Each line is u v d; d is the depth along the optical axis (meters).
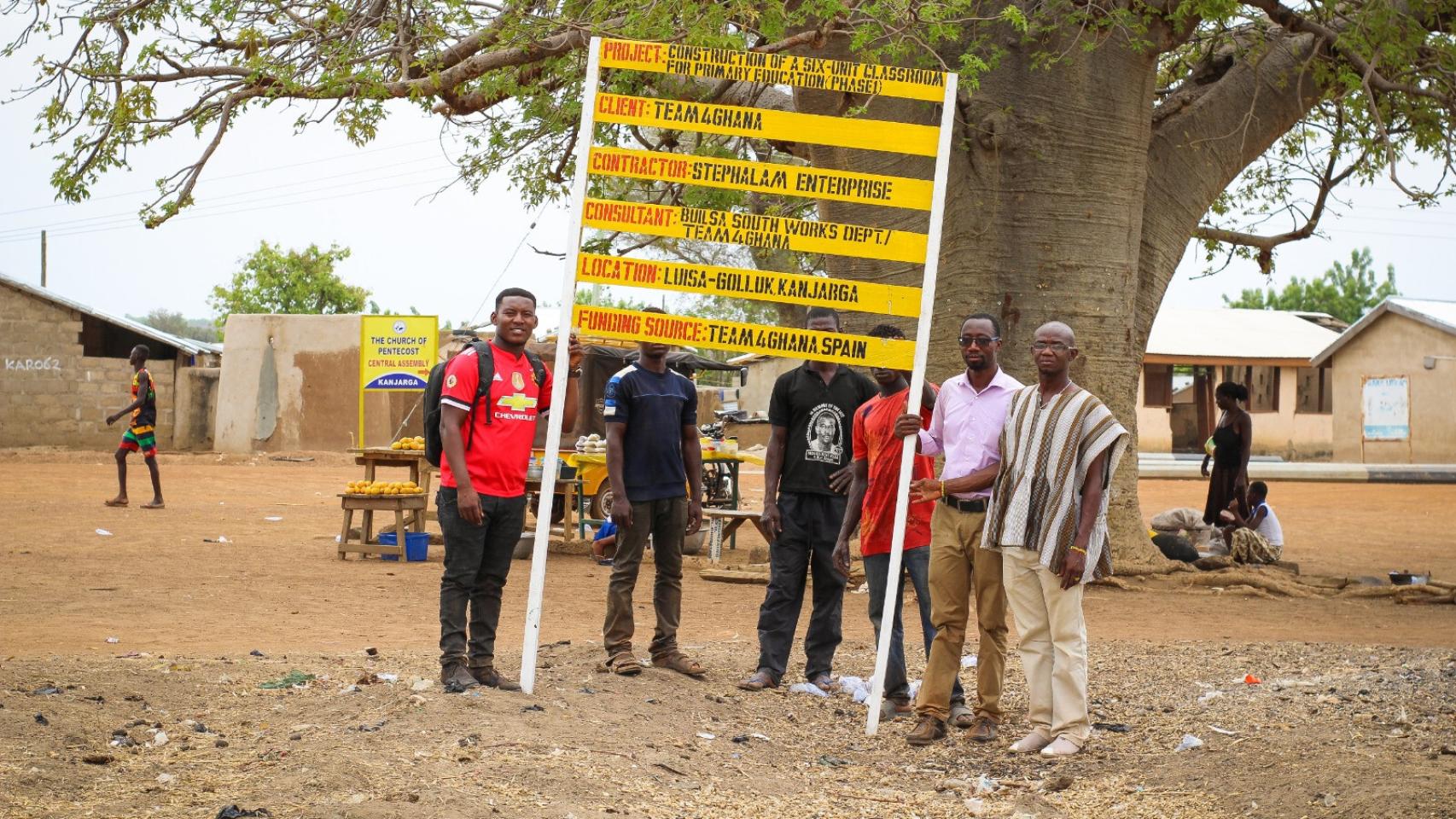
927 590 6.97
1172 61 16.25
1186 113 14.07
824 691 7.42
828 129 6.84
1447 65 13.59
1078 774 5.88
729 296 6.88
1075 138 12.53
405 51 10.98
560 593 11.37
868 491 7.10
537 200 15.01
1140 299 13.71
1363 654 8.49
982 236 12.53
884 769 5.98
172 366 35.81
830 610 7.53
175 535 15.11
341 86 10.55
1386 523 22.09
